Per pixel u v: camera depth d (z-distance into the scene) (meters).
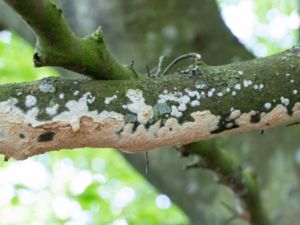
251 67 0.60
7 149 0.56
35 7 0.55
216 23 1.35
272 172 1.26
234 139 1.30
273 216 1.22
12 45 2.13
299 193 1.21
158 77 0.59
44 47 0.58
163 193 1.37
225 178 0.99
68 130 0.56
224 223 1.24
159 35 1.31
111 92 0.57
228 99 0.58
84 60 0.59
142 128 0.58
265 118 0.59
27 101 0.56
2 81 2.19
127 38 1.31
